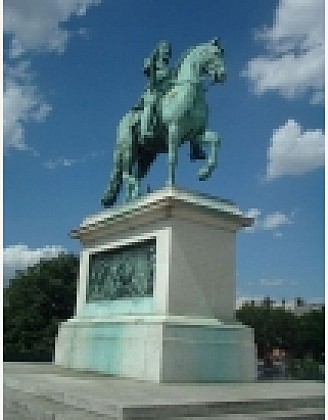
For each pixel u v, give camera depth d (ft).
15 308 118.42
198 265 38.83
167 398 26.04
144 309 38.60
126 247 42.04
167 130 41.47
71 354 43.96
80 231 46.68
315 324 166.50
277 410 27.61
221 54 41.27
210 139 41.11
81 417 25.16
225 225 40.55
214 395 27.94
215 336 36.83
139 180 46.44
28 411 29.63
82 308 45.52
